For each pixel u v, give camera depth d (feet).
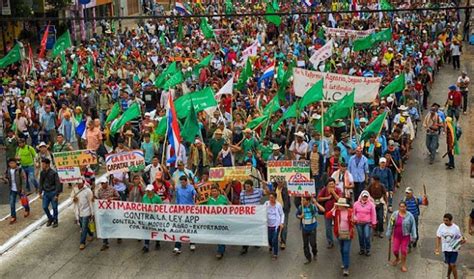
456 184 59.26
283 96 71.00
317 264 44.57
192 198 47.42
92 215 48.44
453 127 62.90
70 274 44.75
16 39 124.67
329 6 154.20
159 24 135.64
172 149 53.88
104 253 47.80
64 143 58.95
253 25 130.82
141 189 48.62
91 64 90.99
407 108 67.05
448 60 113.80
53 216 52.60
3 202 58.95
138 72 91.30
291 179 45.68
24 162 58.85
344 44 101.14
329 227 46.44
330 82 62.18
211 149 56.80
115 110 65.26
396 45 101.30
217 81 81.41
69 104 74.84
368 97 61.98
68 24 138.31
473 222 48.03
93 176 51.08
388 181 50.24
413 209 44.62
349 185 48.19
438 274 42.68
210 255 46.85
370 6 143.74
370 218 44.83
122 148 53.98
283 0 161.58
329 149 56.13
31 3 134.21
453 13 138.72
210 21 135.64
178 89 76.54
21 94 82.23
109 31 128.57
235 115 62.44
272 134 60.23
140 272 44.60
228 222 46.03
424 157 67.10
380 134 56.75
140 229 47.78
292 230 50.65
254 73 85.56
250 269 44.34
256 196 46.70
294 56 92.84
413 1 153.17
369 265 44.14
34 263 46.60
